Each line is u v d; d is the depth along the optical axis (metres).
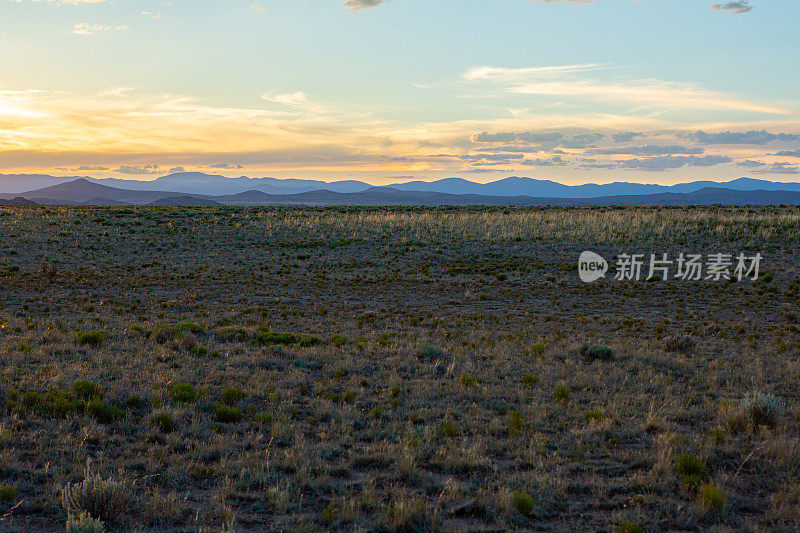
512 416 10.02
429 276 37.84
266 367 14.73
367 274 38.78
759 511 6.56
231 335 18.92
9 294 29.53
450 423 9.73
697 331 21.62
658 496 6.93
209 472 7.46
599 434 9.45
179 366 14.17
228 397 10.92
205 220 62.72
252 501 6.62
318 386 12.62
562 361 16.20
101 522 5.45
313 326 22.78
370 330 22.03
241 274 38.44
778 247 42.66
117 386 11.62
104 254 44.91
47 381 11.59
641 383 13.42
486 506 6.36
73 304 27.38
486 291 32.94
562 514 6.40
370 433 9.42
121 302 28.30
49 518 5.91
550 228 54.12
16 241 47.34
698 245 44.88
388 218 62.78
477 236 52.06
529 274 37.78
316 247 49.22
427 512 6.16
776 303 28.00
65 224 56.78
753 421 9.92
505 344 18.69
